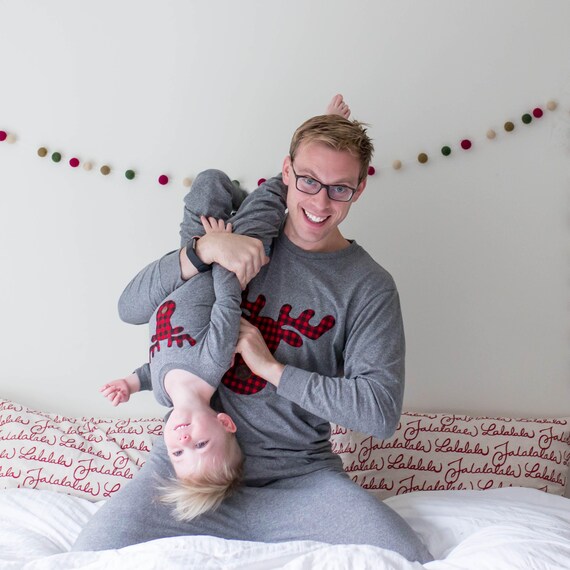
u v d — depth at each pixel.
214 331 1.60
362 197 2.23
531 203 2.21
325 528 1.52
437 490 2.05
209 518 1.56
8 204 2.25
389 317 1.71
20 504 1.85
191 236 1.76
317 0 2.20
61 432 2.11
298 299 1.71
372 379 1.64
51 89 2.22
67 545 1.71
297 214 1.68
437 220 2.22
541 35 2.19
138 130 2.23
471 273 2.23
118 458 2.04
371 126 2.21
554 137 2.20
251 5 2.21
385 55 2.20
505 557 1.34
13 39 2.22
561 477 2.08
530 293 2.23
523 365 2.24
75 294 2.26
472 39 2.19
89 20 2.21
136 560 1.28
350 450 2.09
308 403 1.61
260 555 1.33
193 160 2.23
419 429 2.13
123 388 1.75
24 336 2.27
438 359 2.25
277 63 2.21
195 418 1.56
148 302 1.73
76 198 2.24
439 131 2.21
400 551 1.47
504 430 2.13
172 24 2.21
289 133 2.22
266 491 1.62
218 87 2.22
